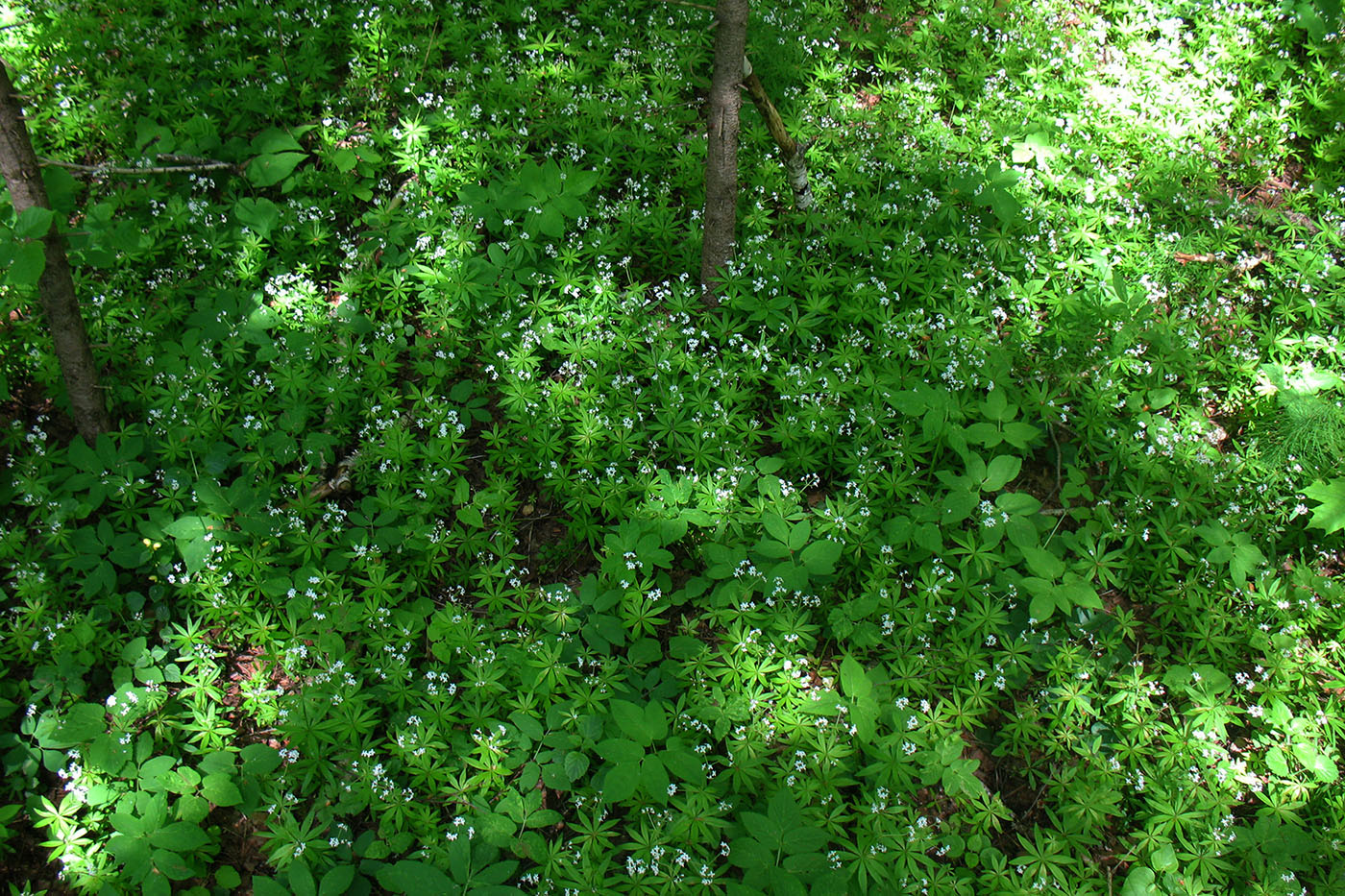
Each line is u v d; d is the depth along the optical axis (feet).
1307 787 4.62
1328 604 5.17
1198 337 5.88
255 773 4.50
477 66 6.97
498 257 6.04
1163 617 5.17
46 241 4.73
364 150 6.38
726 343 6.00
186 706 4.72
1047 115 6.91
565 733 4.60
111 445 5.24
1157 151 6.81
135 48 6.90
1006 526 5.08
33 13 6.91
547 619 4.90
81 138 6.49
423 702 4.69
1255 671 5.04
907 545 5.24
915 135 6.77
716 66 5.37
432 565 5.10
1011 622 5.10
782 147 6.08
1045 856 4.38
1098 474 5.65
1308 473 5.47
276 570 5.03
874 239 6.20
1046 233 6.35
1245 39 7.40
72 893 4.31
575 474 5.45
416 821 4.43
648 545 5.03
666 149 6.76
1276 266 6.32
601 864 4.29
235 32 7.08
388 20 7.15
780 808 4.31
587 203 6.55
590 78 7.11
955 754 4.55
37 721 4.62
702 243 6.04
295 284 5.99
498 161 6.64
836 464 5.59
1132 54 7.35
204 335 5.73
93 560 4.96
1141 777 4.58
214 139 6.44
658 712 4.48
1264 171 6.82
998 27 7.48
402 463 5.38
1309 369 5.83
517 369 5.65
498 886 4.17
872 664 4.98
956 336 5.81
